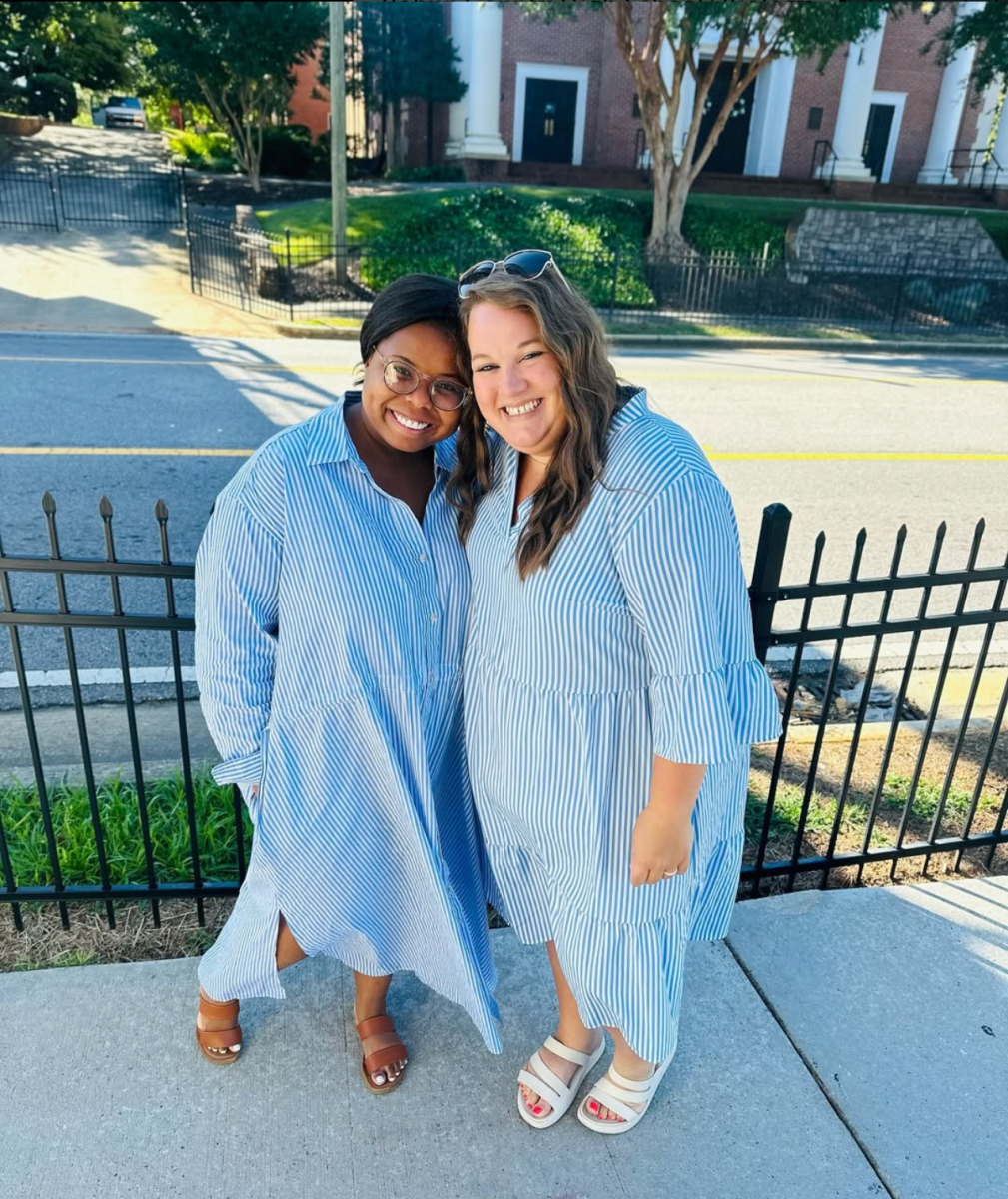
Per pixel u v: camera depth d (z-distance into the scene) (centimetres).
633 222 1859
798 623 486
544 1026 222
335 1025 218
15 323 1226
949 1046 219
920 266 1984
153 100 3328
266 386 923
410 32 2300
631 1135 195
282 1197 179
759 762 343
